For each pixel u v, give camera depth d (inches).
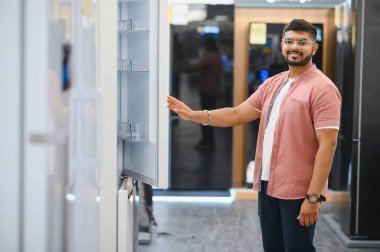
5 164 64.6
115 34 112.8
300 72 128.1
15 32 63.8
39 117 64.1
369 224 200.7
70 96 73.9
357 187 200.4
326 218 234.5
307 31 125.4
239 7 277.6
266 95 135.9
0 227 65.2
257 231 220.2
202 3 271.7
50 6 65.2
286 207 126.0
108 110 113.2
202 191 281.6
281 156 125.8
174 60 272.2
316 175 122.3
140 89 131.2
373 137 199.2
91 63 87.0
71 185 75.4
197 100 273.9
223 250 194.9
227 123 142.8
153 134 123.0
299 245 126.5
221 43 273.1
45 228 65.6
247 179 279.6
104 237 115.9
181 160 276.8
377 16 197.3
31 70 64.0
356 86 198.5
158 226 226.1
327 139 122.0
